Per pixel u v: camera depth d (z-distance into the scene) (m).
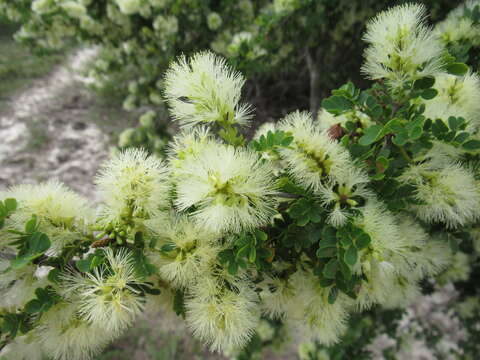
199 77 0.15
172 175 0.15
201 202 0.14
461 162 0.18
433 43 0.16
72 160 0.82
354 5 0.47
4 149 0.84
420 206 0.17
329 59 0.59
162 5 0.48
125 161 0.15
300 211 0.15
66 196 0.16
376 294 0.18
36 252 0.14
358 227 0.14
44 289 0.14
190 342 0.59
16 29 1.53
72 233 0.15
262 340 0.43
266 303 0.18
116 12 0.52
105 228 0.15
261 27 0.45
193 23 0.51
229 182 0.13
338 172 0.15
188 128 0.16
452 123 0.16
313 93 0.61
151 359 0.57
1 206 0.14
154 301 0.18
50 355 0.16
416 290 0.22
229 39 0.52
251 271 0.17
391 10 0.17
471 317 0.42
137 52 0.60
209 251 0.15
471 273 0.40
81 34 0.58
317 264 0.17
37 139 0.87
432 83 0.16
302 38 0.49
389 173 0.17
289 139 0.14
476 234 0.24
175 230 0.15
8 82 1.13
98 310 0.14
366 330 0.40
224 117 0.16
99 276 0.14
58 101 1.03
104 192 0.15
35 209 0.15
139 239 0.15
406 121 0.16
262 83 0.76
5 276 0.15
